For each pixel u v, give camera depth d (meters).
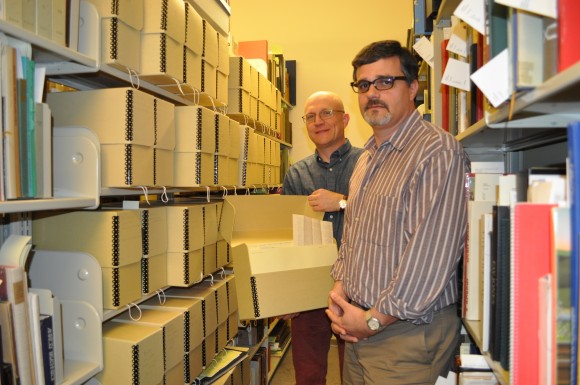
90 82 1.31
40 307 0.94
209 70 1.57
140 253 1.21
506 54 0.64
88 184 1.06
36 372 0.86
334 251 1.48
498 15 0.68
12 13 0.82
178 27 1.29
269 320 2.87
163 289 1.42
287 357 3.16
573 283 0.48
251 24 3.95
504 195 0.77
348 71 3.81
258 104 2.35
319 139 2.07
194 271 1.44
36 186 0.89
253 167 2.11
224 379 1.73
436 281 1.02
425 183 1.07
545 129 0.88
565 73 0.44
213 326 1.60
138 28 1.19
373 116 1.26
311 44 3.86
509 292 0.69
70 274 1.09
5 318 0.80
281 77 3.35
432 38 1.56
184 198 1.85
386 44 1.26
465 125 1.18
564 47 0.50
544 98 0.53
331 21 3.84
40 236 1.15
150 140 1.20
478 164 1.17
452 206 1.04
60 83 1.30
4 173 0.81
